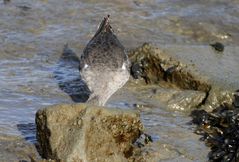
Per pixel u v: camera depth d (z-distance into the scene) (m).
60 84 17.50
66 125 12.66
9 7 21.52
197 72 17.28
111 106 16.25
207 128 15.19
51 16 21.38
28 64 18.55
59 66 18.64
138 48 18.34
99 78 15.49
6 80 17.34
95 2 22.30
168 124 15.55
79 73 17.64
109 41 16.09
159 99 16.88
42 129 12.90
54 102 16.27
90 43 16.19
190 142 14.66
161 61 17.75
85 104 12.87
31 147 13.48
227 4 22.91
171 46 18.30
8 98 16.14
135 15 21.88
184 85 17.42
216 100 16.45
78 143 12.40
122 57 15.86
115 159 12.86
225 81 16.98
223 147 14.16
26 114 15.23
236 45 21.28
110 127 12.78
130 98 16.89
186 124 15.62
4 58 18.77
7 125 14.46
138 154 13.70
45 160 12.67
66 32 20.66
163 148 14.17
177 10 22.33
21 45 19.59
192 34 21.45
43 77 17.81
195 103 16.59
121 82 15.74
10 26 20.56
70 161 12.33
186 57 17.91
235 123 14.52
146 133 14.86
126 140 13.09
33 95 16.58
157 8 22.34
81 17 21.50
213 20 22.06
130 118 12.96
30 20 21.02
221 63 18.03
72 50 19.69
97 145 12.63
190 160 13.89
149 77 17.98
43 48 19.61
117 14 21.83
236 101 16.05
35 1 21.98
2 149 13.30
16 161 12.89
